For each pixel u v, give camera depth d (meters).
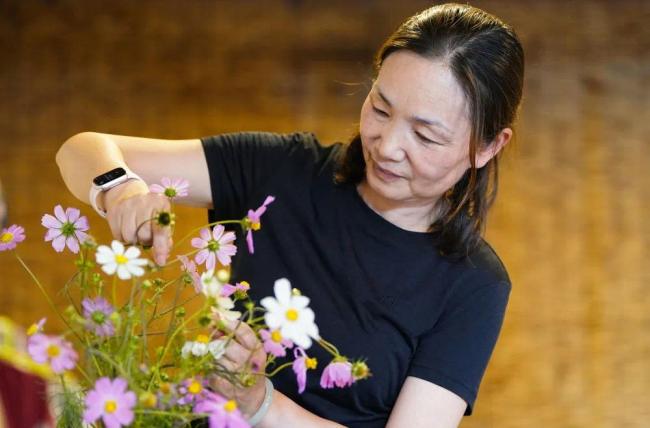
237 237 1.81
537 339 4.35
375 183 1.63
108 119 5.49
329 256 1.73
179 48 6.04
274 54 6.03
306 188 1.78
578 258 4.76
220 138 1.84
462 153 1.58
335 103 5.69
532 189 5.13
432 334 1.68
